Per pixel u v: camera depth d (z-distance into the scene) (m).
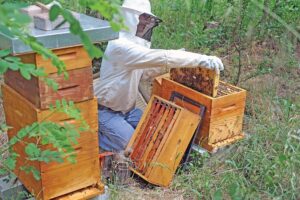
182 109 3.03
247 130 3.51
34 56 2.06
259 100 3.91
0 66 1.46
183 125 3.00
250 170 2.91
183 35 4.77
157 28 4.88
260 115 3.61
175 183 2.97
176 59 2.95
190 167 3.07
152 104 3.21
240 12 3.98
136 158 3.10
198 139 3.16
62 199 2.41
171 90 3.29
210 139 3.10
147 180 2.96
